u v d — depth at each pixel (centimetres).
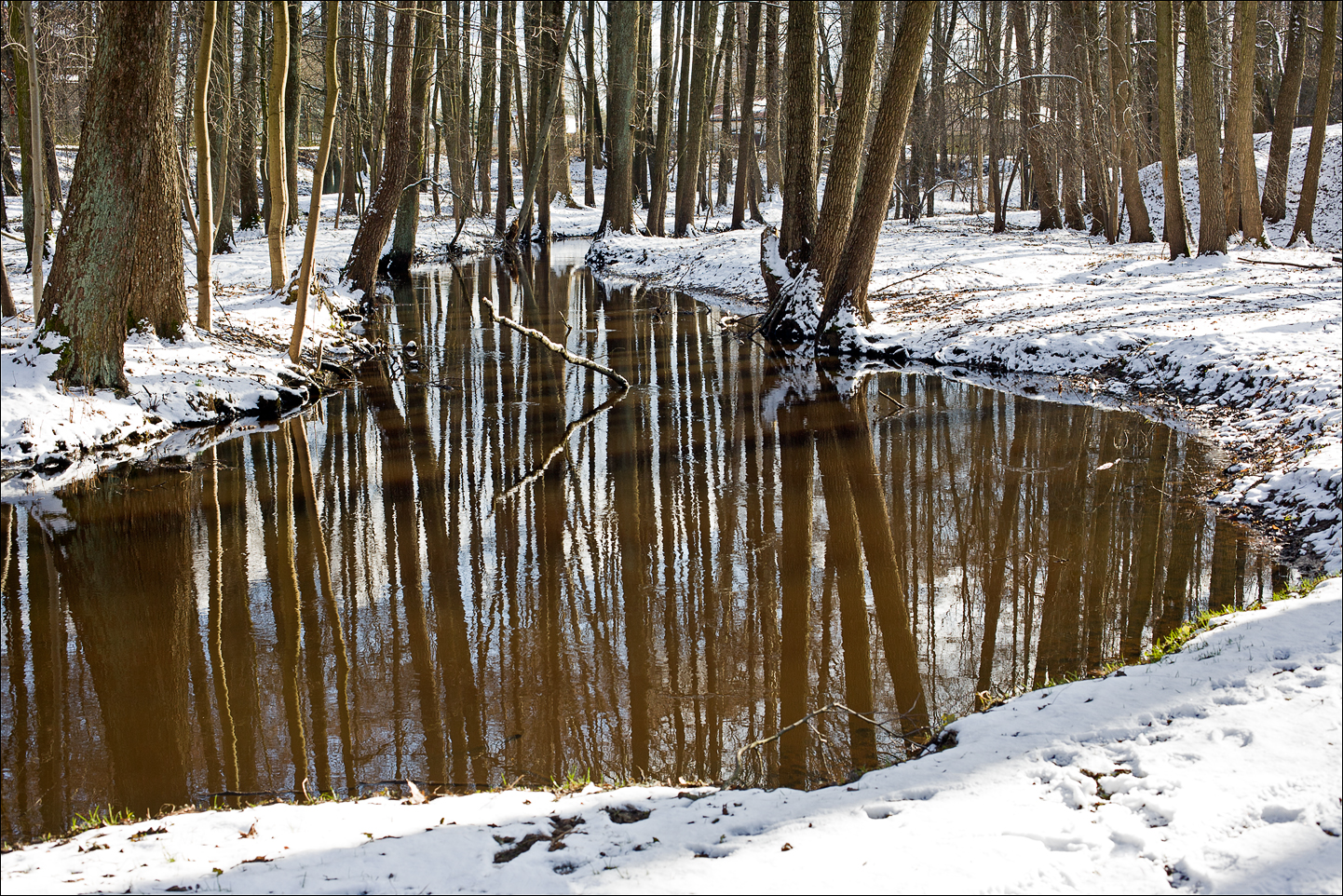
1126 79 2484
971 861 313
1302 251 2119
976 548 777
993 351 1482
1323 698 394
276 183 1641
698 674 590
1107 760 376
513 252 3344
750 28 3519
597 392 1379
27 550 812
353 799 436
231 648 635
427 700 564
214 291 1584
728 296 2347
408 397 1367
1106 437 1070
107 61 1064
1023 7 2955
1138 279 1894
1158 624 622
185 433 1168
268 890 318
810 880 306
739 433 1146
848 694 560
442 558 784
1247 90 2205
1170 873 307
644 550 793
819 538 810
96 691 583
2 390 1059
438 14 1897
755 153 3928
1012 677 567
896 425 1164
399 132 2045
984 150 4291
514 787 464
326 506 911
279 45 1268
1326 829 318
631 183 3481
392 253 2744
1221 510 824
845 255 1633
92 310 1117
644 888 306
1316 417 920
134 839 375
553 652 622
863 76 1590
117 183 1106
